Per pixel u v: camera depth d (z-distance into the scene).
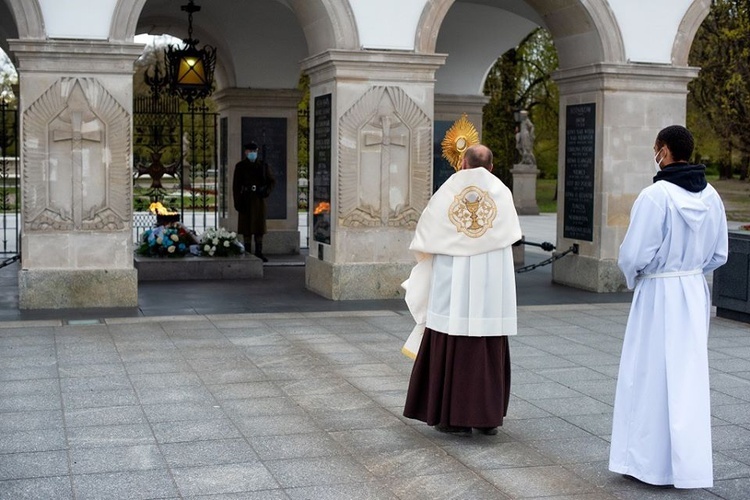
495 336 5.95
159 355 8.40
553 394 7.24
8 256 16.64
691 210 5.13
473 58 18.56
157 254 14.31
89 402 6.78
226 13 16.52
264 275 14.61
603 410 6.79
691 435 5.04
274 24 16.78
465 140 6.26
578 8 12.93
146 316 10.52
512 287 5.97
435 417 6.05
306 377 7.67
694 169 5.20
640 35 13.11
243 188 15.98
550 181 48.88
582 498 5.04
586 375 7.90
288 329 9.81
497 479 5.31
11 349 8.55
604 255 13.16
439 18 12.10
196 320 10.23
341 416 6.53
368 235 12.09
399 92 12.02
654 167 13.30
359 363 8.23
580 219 13.57
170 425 6.24
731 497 5.09
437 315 5.98
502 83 35.28
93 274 11.04
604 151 13.05
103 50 10.87
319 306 11.49
